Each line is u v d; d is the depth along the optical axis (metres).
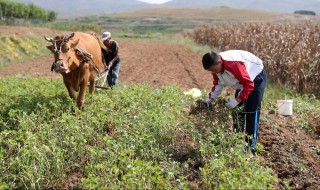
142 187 6.61
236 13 157.62
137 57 31.86
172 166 7.61
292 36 19.98
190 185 7.25
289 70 16.89
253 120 8.68
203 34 44.91
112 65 14.24
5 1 53.12
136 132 8.45
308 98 15.29
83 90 11.16
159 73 22.91
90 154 7.76
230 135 8.58
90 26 71.94
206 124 8.95
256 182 6.34
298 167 8.44
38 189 7.28
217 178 7.05
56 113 10.39
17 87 13.65
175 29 117.19
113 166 7.20
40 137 8.41
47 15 71.19
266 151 8.98
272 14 142.12
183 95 12.69
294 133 10.84
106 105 10.91
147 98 11.43
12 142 8.14
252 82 8.12
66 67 10.27
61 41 10.35
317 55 16.11
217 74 8.52
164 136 8.97
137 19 168.50
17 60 29.17
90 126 9.37
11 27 39.25
